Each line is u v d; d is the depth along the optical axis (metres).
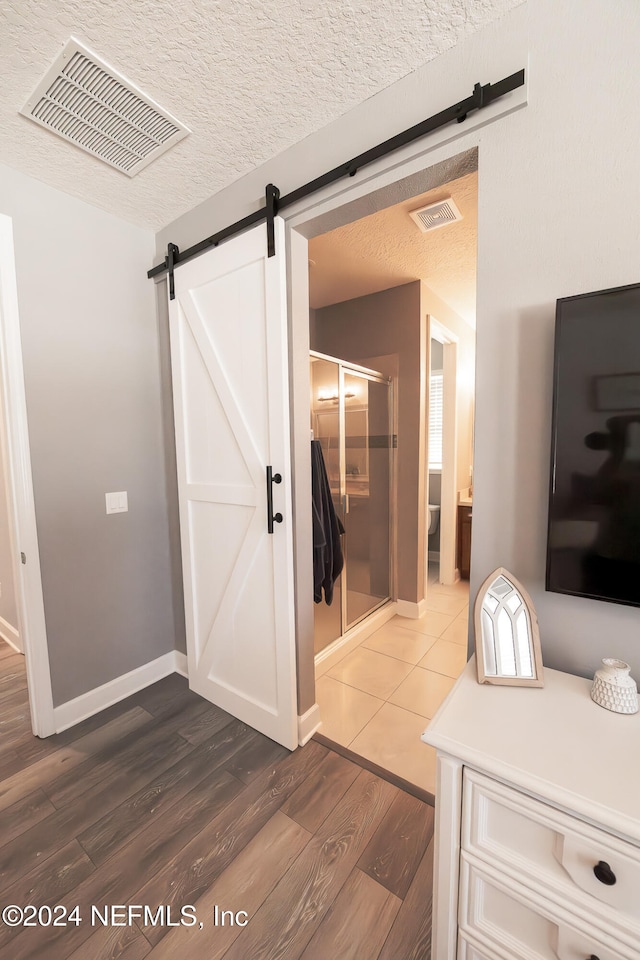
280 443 1.57
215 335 1.77
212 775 1.57
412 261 2.53
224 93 1.28
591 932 0.69
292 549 1.65
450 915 0.86
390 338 3.00
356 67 1.20
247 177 1.67
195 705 2.02
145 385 2.17
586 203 0.97
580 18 0.95
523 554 1.11
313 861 1.23
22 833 1.33
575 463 0.97
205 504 1.92
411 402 2.96
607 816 0.65
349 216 1.46
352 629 2.67
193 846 1.28
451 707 0.90
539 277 1.04
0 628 2.81
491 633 1.00
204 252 1.85
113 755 1.68
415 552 3.05
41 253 1.74
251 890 1.15
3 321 1.65
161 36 1.10
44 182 1.73
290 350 1.59
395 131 1.26
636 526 0.91
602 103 0.94
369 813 1.39
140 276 2.12
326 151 1.43
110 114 1.36
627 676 0.91
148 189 1.78
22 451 1.70
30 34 1.08
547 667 1.09
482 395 1.14
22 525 1.72
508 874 0.78
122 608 2.10
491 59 1.07
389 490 3.13
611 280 0.96
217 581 1.91
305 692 1.75
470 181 1.74
